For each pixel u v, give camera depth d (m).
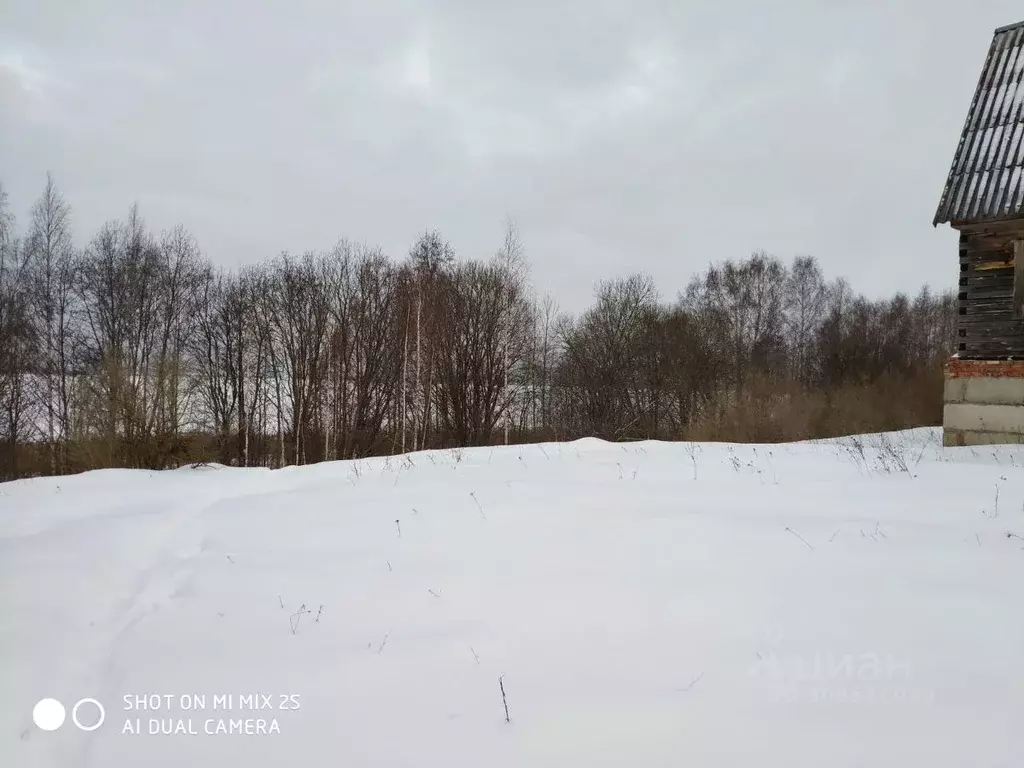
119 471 10.69
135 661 3.37
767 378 24.83
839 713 2.59
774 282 41.09
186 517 6.88
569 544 5.10
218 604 4.16
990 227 10.94
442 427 28.61
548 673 3.04
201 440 15.70
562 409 33.19
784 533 5.18
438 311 28.00
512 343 28.62
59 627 3.98
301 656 3.35
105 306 27.28
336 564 4.90
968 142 11.30
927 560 4.39
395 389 28.34
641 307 34.06
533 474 8.67
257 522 6.40
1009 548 4.59
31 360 24.33
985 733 2.42
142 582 4.84
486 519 6.03
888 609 3.60
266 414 29.84
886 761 2.27
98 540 5.95
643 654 3.19
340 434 28.47
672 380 31.75
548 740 2.49
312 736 2.61
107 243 27.59
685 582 4.13
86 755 2.60
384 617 3.83
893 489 6.86
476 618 3.74
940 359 25.11
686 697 2.76
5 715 2.95
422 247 29.84
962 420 11.08
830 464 8.76
